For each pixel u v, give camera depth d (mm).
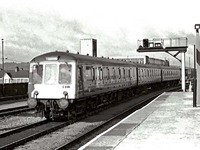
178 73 59344
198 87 20594
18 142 10883
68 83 15586
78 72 15914
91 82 17844
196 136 10852
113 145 9625
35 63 16141
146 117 15773
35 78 16078
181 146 9352
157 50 34344
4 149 10031
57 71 15758
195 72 20594
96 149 9133
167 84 53000
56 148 10109
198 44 20516
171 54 35406
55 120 16719
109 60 22719
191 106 20578
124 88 26109
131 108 20438
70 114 15883
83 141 11430
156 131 11922
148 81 36688
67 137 12250
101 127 14125
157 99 26031
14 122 15977
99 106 20375
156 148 9125
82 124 15289
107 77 21203
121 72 25156
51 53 16141
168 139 10391
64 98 15141
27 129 14109
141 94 35094
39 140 11727
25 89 33375
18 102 25953
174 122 14000
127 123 13977
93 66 18359
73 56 15867
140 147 9289
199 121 14172
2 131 13672
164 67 47875
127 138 10695
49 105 15852
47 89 15797
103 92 20266
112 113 19391
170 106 20672
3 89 29000
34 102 15758
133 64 30312
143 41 34750
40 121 15641
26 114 18891
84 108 17688
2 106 22594
